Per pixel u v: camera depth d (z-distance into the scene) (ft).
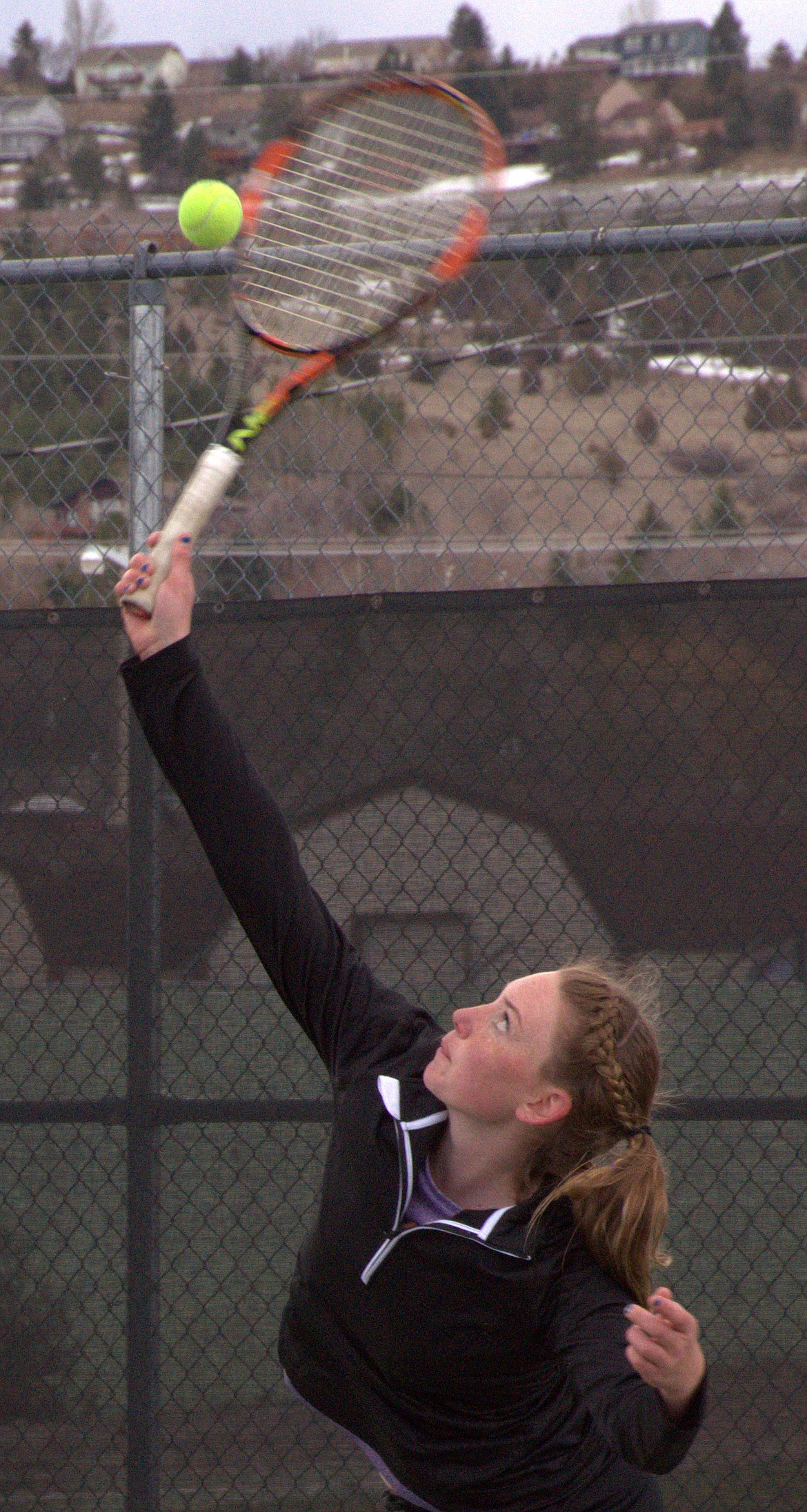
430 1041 26.43
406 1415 25.86
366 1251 25.20
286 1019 43.57
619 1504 25.86
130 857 44.06
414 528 61.36
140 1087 43.65
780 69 436.35
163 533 25.90
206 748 25.36
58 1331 43.70
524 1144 25.21
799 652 41.93
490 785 42.96
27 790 44.37
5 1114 43.93
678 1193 42.42
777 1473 41.70
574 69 430.61
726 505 57.72
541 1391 25.45
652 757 42.42
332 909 43.42
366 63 416.87
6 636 44.55
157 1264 43.45
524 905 42.83
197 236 37.60
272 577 62.85
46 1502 43.34
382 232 39.14
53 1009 44.14
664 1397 20.79
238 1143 43.47
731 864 42.11
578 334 68.85
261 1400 43.14
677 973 42.24
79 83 428.97
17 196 412.98
